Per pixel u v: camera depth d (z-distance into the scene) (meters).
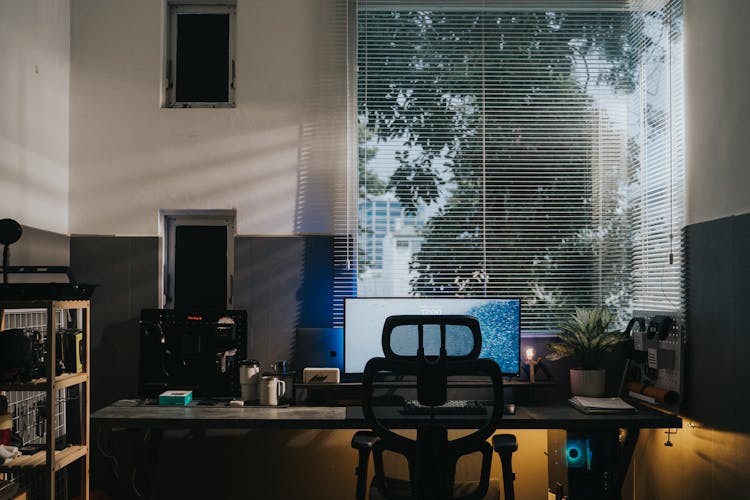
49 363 3.04
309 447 4.05
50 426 3.04
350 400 3.68
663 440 3.74
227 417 3.30
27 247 3.58
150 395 3.81
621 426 3.30
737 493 3.02
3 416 3.08
